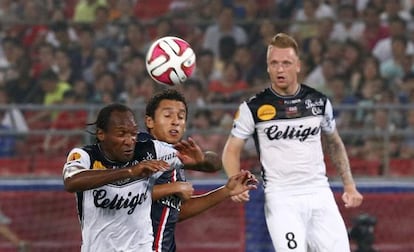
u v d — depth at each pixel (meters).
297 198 30.00
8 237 44.72
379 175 46.31
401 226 44.69
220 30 55.59
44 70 53.34
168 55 28.73
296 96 30.17
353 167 46.38
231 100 50.53
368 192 44.72
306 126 30.05
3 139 47.47
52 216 45.03
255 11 58.72
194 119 47.00
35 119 48.97
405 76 52.75
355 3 59.97
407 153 46.75
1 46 55.44
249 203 44.59
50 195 45.06
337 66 53.28
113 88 52.00
